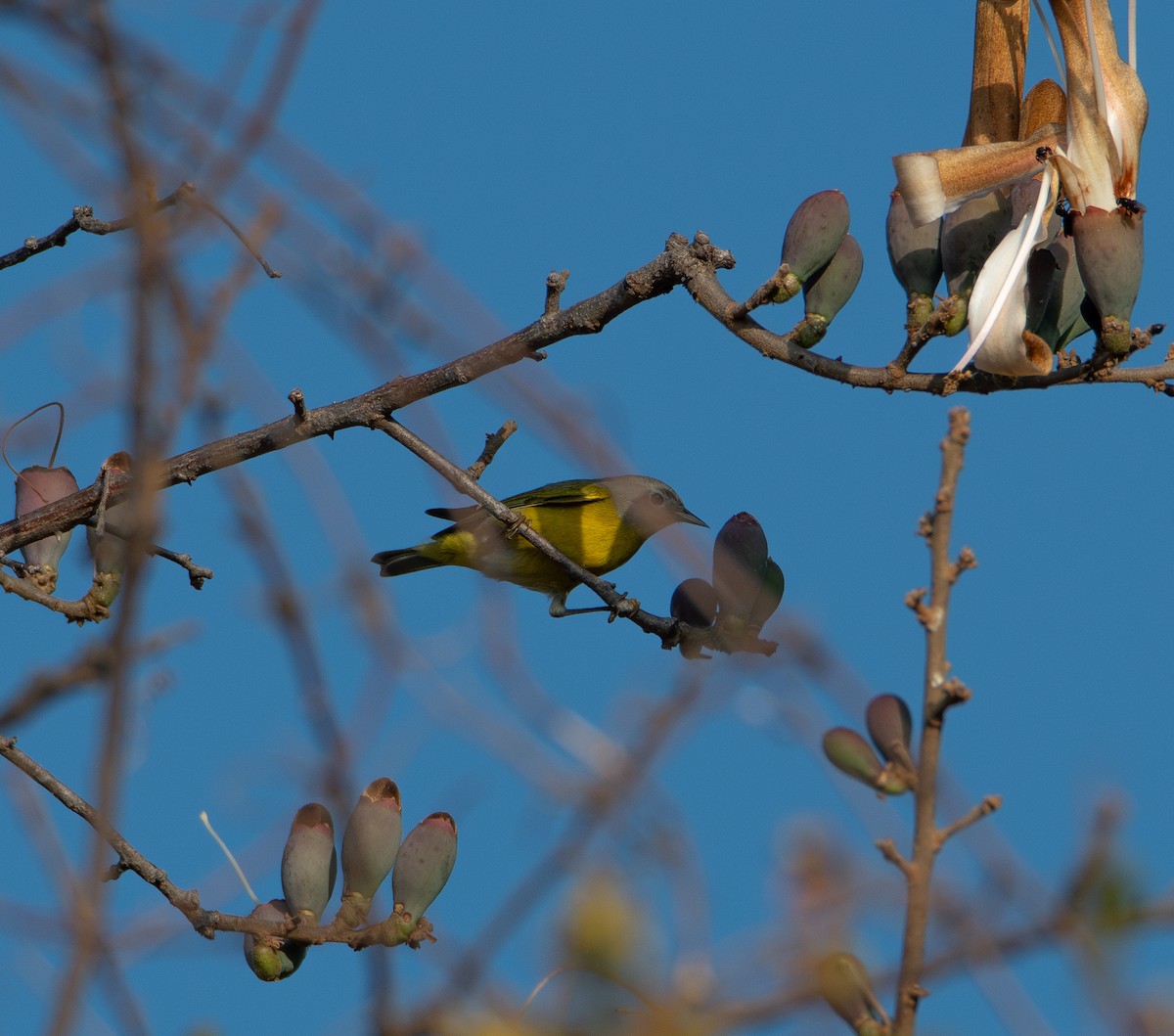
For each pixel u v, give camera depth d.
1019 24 8.60
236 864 7.41
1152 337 7.58
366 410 9.76
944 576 5.25
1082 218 7.51
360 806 7.30
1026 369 7.66
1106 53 7.86
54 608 9.65
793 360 8.55
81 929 4.47
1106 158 7.64
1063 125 8.18
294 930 7.11
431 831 7.19
